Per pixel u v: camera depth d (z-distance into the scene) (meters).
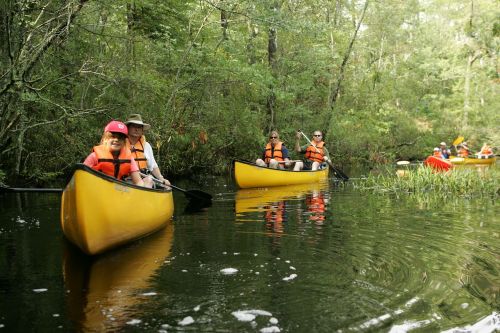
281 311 2.59
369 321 2.45
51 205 6.65
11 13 6.05
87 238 3.70
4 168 8.62
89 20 8.16
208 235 4.56
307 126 15.95
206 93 11.86
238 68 11.37
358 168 15.64
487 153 17.38
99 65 8.01
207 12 12.23
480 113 24.52
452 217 5.50
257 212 5.96
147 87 9.08
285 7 13.75
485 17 19.56
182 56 11.53
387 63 26.22
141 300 2.77
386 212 5.91
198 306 2.67
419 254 3.77
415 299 2.76
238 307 2.65
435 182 8.73
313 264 3.49
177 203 6.97
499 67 20.56
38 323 2.45
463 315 2.53
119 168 4.37
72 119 7.91
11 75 5.99
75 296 2.85
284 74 14.59
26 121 7.75
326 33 14.52
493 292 2.87
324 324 2.42
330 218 5.46
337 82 16.69
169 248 4.05
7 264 3.58
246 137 13.42
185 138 11.20
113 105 8.56
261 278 3.17
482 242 4.18
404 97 24.92
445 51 27.23
